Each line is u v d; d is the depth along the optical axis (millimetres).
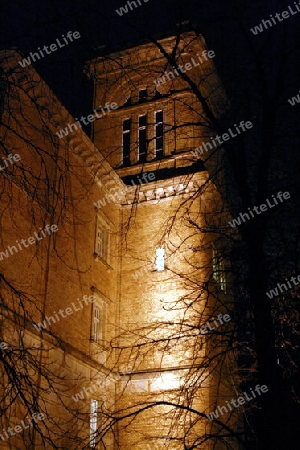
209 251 29328
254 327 12336
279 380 10820
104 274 30109
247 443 11445
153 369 27922
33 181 24172
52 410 22766
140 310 30000
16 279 22250
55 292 24953
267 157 12133
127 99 36688
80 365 25750
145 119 35625
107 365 28625
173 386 27062
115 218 32375
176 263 30031
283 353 16094
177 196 31312
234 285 14695
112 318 30141
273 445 10312
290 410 10930
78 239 27797
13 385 12188
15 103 22359
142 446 26297
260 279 11484
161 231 30797
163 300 29516
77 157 28625
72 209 27531
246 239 11883
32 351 21938
